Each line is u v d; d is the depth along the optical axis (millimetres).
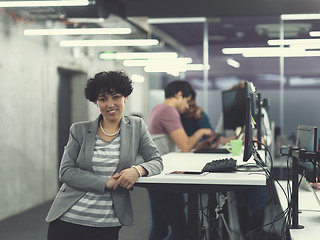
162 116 3334
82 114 6941
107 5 5551
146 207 4977
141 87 7117
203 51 6719
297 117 6453
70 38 6379
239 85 3939
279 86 6480
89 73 7012
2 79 4844
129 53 7133
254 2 5922
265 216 3195
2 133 4871
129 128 1952
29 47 5434
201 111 4012
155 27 6680
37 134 5680
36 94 5641
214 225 2795
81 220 1816
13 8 5004
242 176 1953
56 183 6215
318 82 6375
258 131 3123
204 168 2133
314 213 2131
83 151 1896
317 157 1924
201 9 6066
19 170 5230
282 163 6270
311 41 6336
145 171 1933
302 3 5781
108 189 1839
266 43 6484
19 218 4812
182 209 2869
